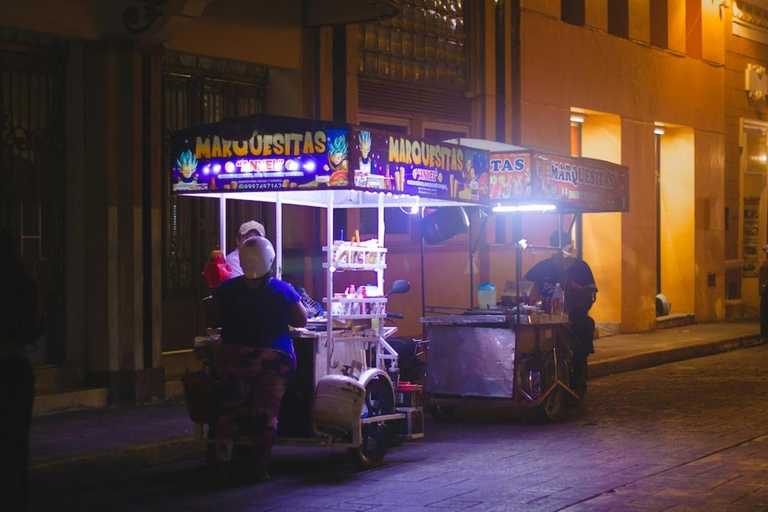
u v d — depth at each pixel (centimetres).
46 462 903
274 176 897
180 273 1318
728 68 2581
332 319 941
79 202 1207
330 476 908
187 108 1332
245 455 941
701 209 2442
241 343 880
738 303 2628
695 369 1745
